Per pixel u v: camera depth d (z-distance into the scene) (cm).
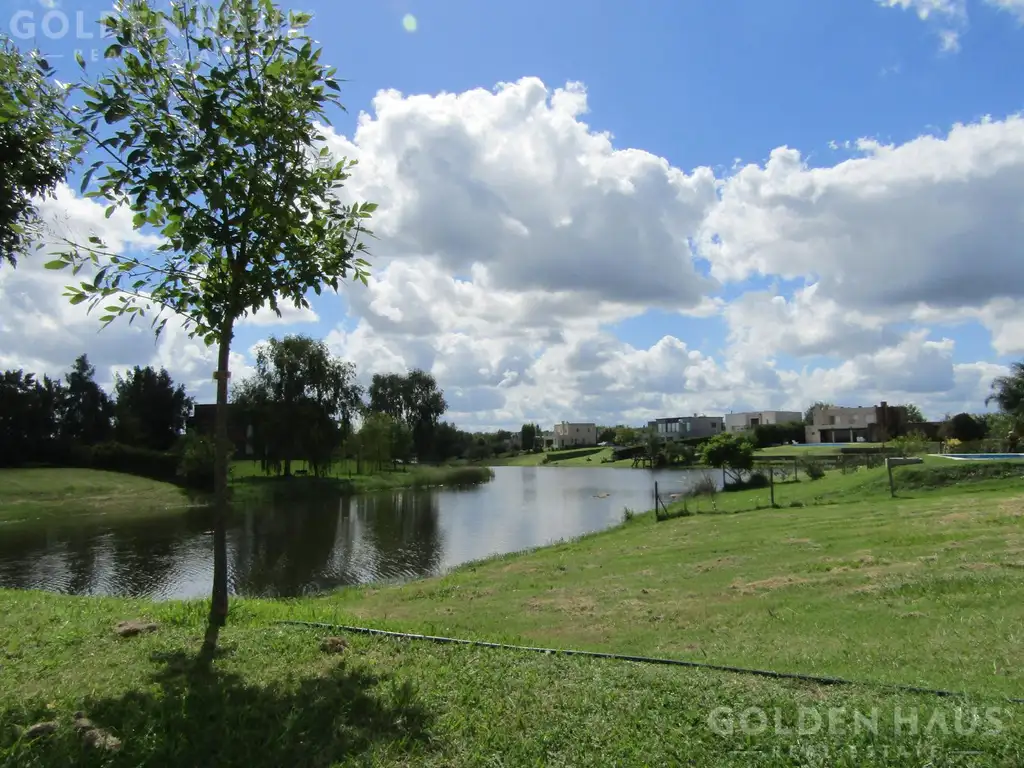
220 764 429
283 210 649
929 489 2844
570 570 1866
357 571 2494
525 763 433
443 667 620
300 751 445
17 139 637
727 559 1719
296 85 662
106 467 6131
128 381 7962
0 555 2958
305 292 738
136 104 622
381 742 457
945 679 670
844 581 1303
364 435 7294
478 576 1941
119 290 691
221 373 777
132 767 422
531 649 704
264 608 952
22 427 6275
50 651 666
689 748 453
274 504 4991
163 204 652
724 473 4322
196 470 5603
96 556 2906
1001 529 1684
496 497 5491
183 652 662
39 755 430
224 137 646
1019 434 4853
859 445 8794
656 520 3027
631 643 1002
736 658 812
